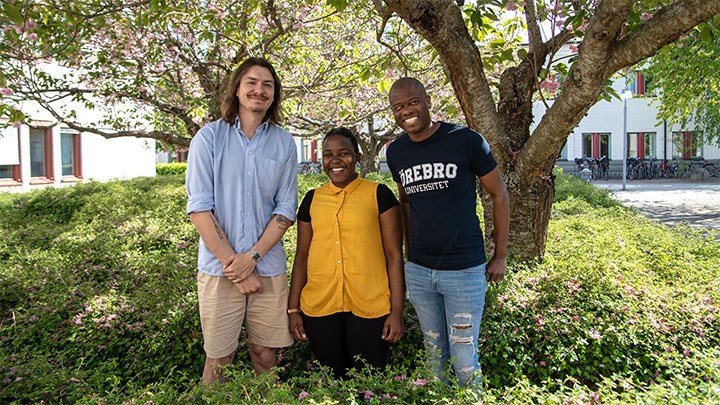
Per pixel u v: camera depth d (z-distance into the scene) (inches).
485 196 164.4
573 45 174.4
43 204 394.6
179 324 140.4
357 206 108.7
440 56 149.7
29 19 184.5
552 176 163.6
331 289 108.7
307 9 272.7
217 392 78.8
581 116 141.5
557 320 131.6
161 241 246.1
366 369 94.3
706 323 134.0
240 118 108.4
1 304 162.7
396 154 106.1
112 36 278.7
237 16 254.4
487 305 135.1
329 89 332.5
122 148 709.3
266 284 107.9
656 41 119.8
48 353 135.6
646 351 128.0
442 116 371.6
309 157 1209.4
